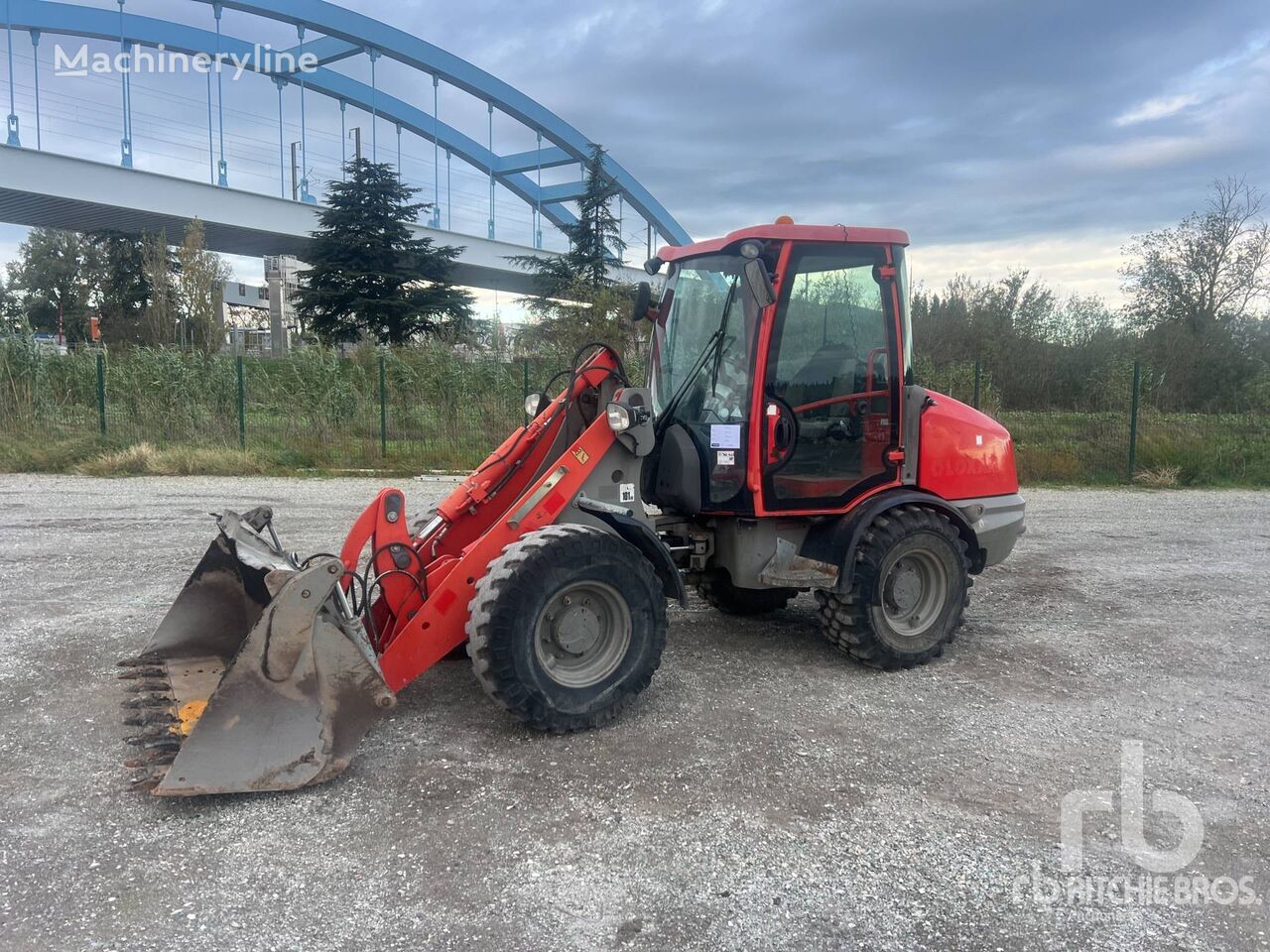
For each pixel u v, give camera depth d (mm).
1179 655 5258
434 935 2523
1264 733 4105
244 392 14641
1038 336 22109
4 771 3461
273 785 3195
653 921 2605
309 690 3291
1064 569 7672
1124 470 14500
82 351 15492
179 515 9133
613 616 3979
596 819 3184
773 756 3740
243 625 4180
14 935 2473
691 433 4762
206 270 28000
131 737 3582
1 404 13570
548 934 2535
